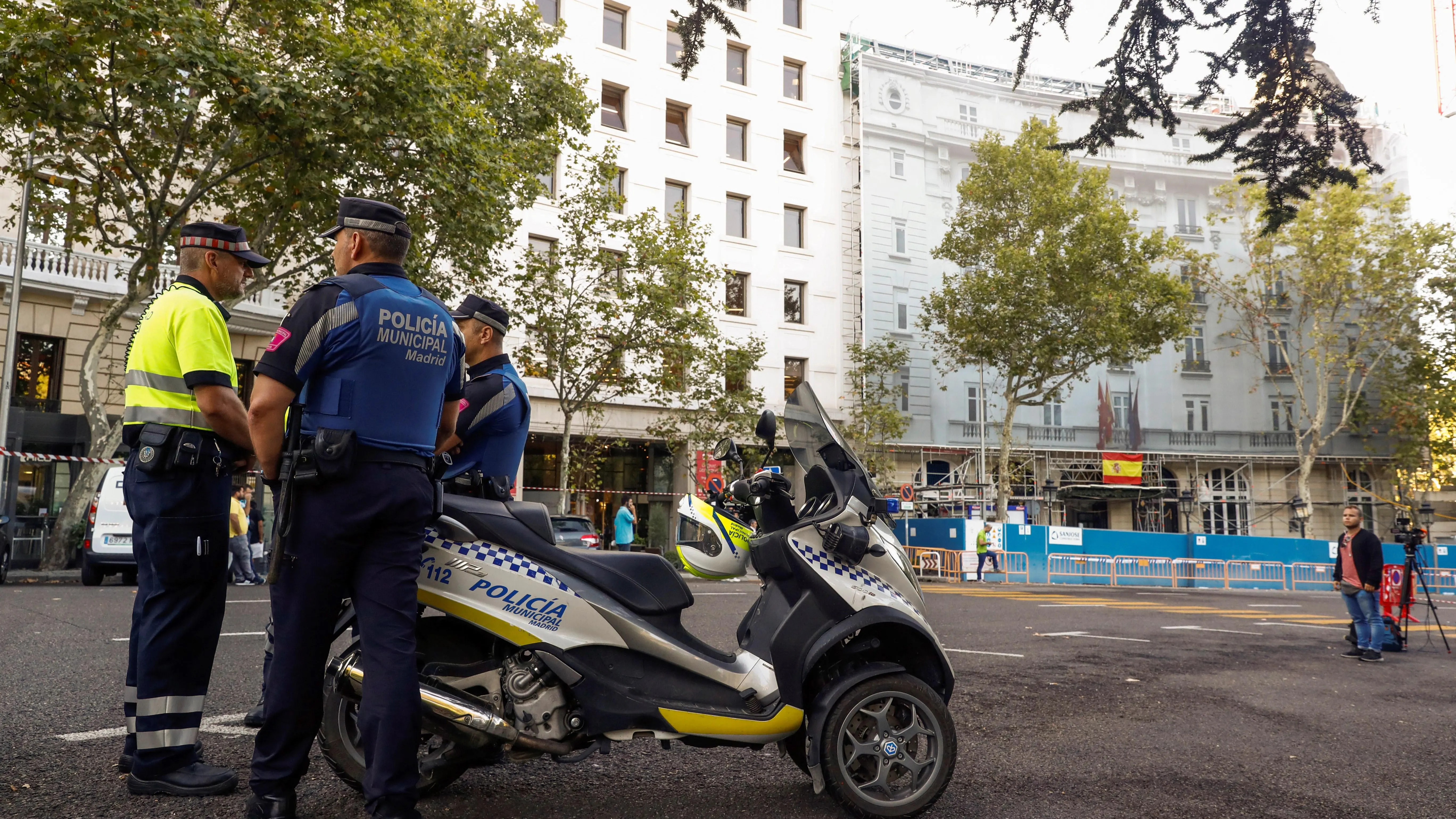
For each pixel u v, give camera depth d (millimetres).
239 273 3645
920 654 3779
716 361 26203
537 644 3137
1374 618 8953
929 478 35875
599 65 29734
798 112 34062
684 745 4492
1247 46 3248
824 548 3629
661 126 30875
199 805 3262
